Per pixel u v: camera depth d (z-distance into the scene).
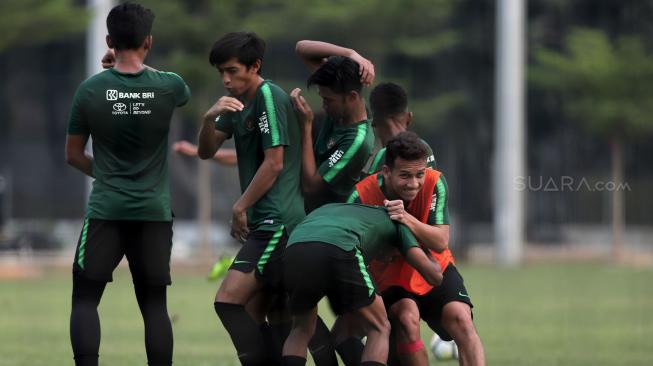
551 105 149.50
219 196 160.62
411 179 23.77
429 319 25.69
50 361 36.31
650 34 150.62
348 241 23.25
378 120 25.97
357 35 130.62
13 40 113.12
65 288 80.19
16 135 169.00
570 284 84.62
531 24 148.88
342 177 25.58
